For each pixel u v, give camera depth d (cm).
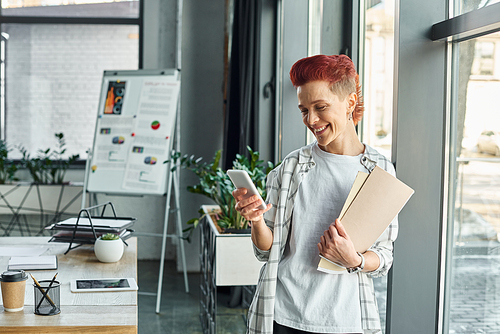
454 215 172
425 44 169
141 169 396
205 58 469
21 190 467
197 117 470
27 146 512
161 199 510
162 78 411
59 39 512
